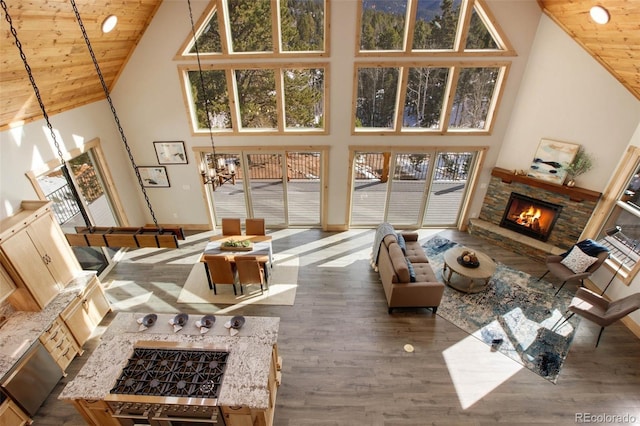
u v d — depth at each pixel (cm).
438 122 670
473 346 495
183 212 779
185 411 323
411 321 538
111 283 618
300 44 601
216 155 725
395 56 598
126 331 392
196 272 648
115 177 672
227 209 840
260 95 650
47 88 465
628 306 442
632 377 449
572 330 518
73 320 468
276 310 560
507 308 561
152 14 564
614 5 394
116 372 343
